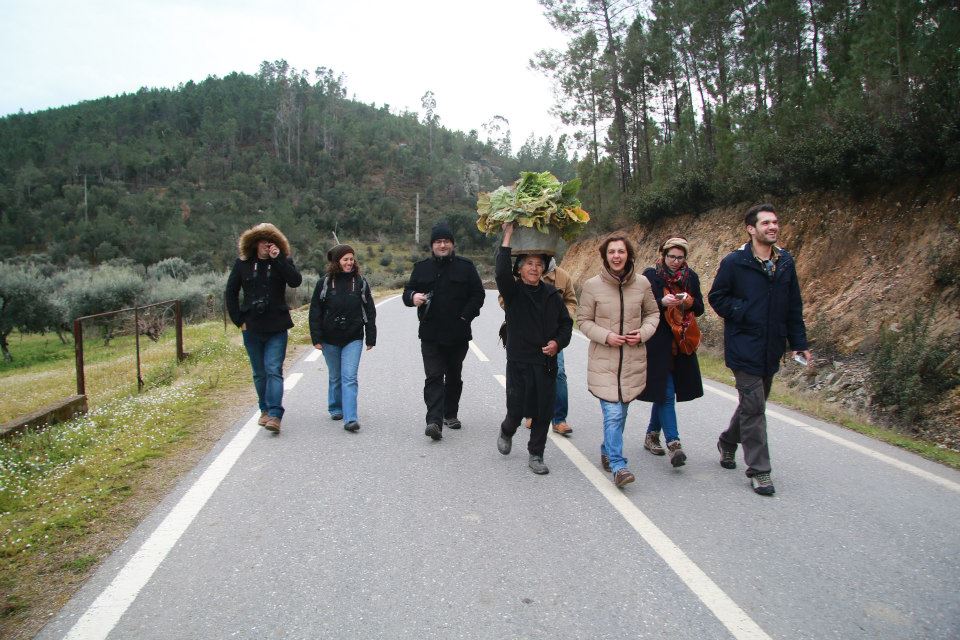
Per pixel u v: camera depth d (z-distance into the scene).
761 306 4.40
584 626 2.79
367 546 3.55
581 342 12.35
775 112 16.67
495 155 155.00
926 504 4.29
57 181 106.88
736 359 4.48
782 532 3.81
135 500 4.20
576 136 30.09
